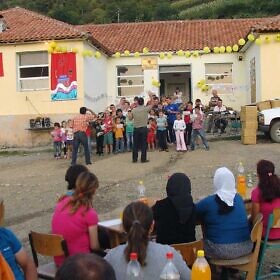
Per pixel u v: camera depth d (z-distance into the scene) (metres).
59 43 22.48
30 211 10.55
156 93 26.30
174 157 16.92
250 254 5.53
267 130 19.28
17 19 24.55
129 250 3.79
